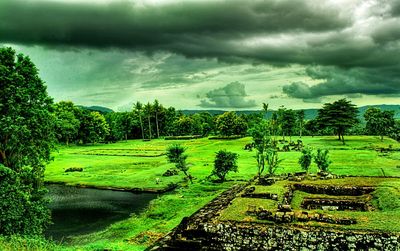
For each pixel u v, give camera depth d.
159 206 33.28
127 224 28.16
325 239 15.27
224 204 21.27
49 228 27.91
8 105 21.50
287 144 83.25
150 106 137.62
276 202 20.80
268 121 42.44
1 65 21.33
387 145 76.06
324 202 22.06
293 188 25.61
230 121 107.38
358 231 15.24
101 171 56.78
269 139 41.72
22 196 21.22
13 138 21.31
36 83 23.42
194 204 32.88
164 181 45.62
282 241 15.80
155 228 25.95
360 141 84.50
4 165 22.20
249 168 52.84
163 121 141.75
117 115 132.88
